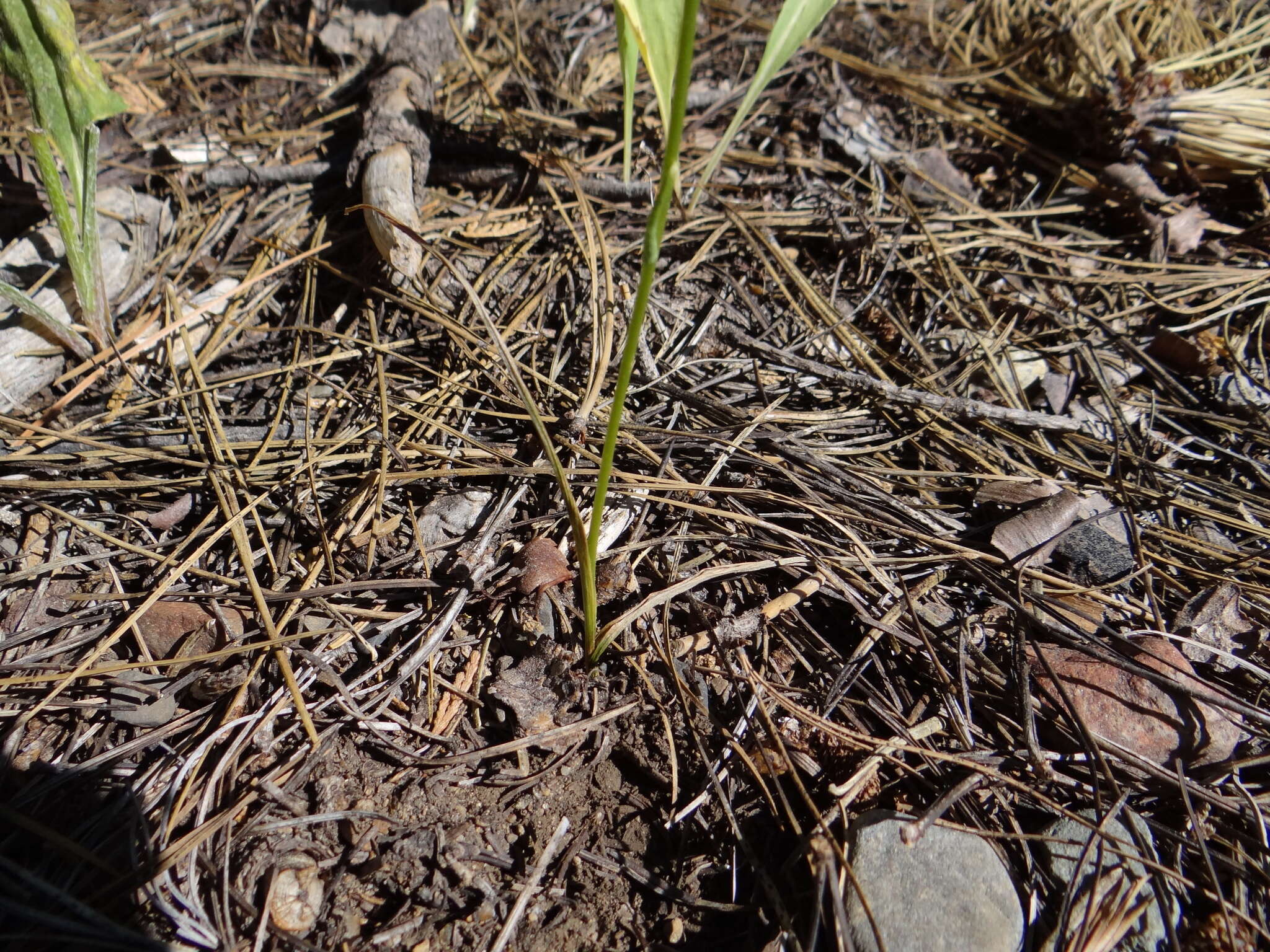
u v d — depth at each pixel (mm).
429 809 226
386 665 242
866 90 426
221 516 265
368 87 366
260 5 431
